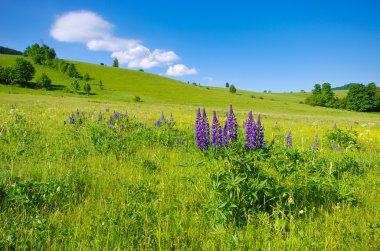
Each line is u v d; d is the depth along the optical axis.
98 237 3.99
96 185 6.18
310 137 15.78
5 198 5.00
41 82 91.56
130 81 127.94
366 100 100.94
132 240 3.92
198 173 6.92
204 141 5.38
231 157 4.92
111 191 5.86
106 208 4.92
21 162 7.40
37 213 4.63
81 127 13.41
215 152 5.10
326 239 4.00
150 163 8.09
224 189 4.79
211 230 4.39
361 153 11.27
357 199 5.96
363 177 7.83
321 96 115.25
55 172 6.76
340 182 6.77
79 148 9.22
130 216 4.57
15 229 4.06
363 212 5.30
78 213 4.71
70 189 5.65
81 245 3.74
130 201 5.10
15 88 86.00
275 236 4.23
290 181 6.36
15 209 4.76
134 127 14.80
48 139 10.59
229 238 4.02
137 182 6.36
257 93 178.50
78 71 130.50
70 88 95.75
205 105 89.12
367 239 4.20
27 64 93.56
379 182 7.08
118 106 47.59
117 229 4.21
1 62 120.25
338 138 12.97
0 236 3.90
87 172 6.97
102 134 11.46
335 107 111.69
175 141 11.60
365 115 83.75
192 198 5.50
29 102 40.41
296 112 82.00
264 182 4.89
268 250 3.75
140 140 11.36
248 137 5.23
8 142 9.62
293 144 12.32
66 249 3.83
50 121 15.88
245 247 3.94
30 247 3.82
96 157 8.50
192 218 4.74
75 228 4.16
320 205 5.52
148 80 136.38
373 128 24.77
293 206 5.21
